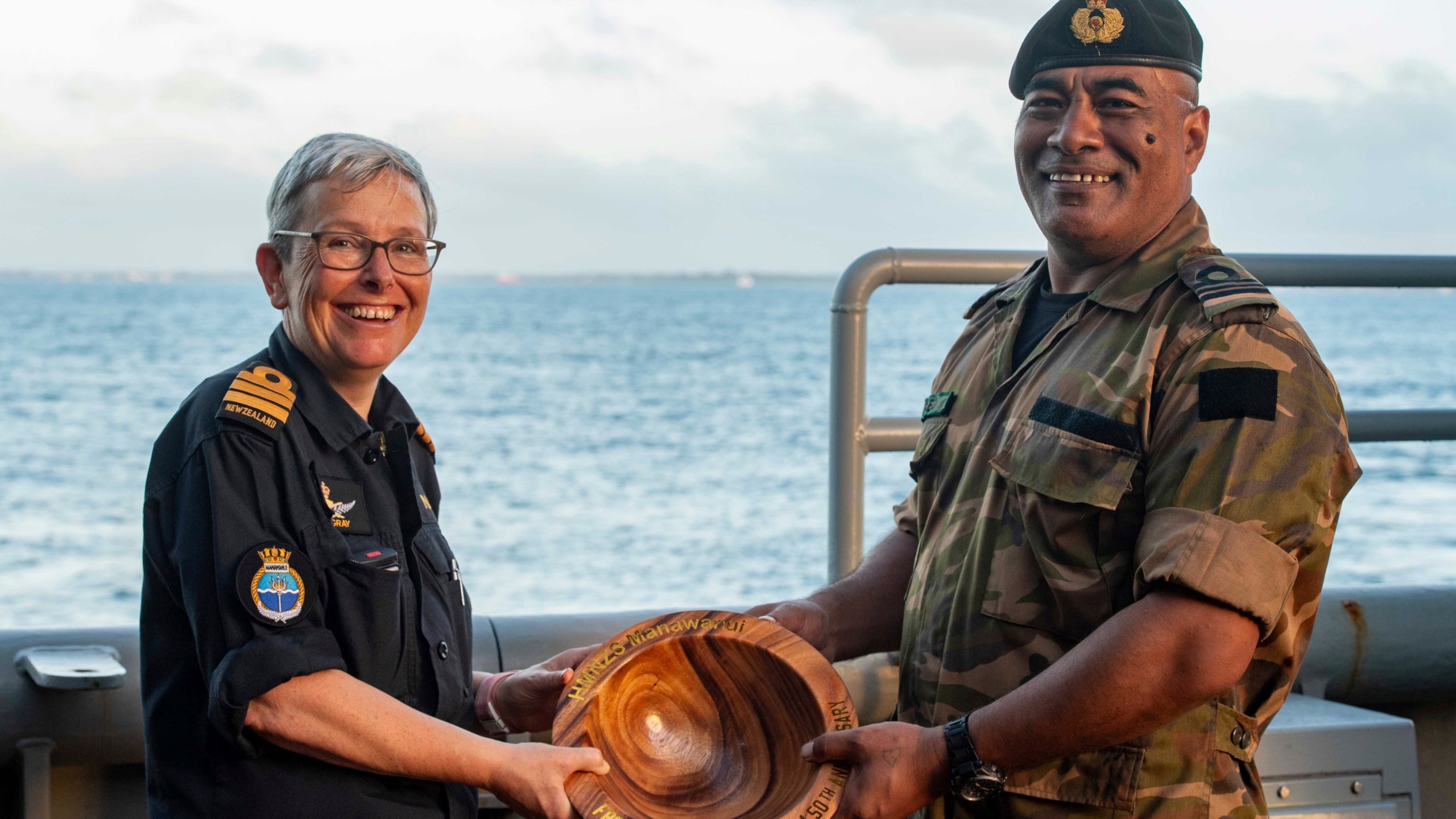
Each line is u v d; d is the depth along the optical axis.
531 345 77.88
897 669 2.29
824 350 75.31
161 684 1.51
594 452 32.19
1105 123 1.74
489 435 35.47
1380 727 2.15
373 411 1.71
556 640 2.22
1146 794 1.58
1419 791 2.28
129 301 157.00
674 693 1.71
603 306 157.88
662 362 64.38
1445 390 51.31
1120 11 1.74
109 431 34.53
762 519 22.91
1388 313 135.88
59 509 23.97
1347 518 24.64
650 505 24.45
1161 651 1.49
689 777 1.65
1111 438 1.61
